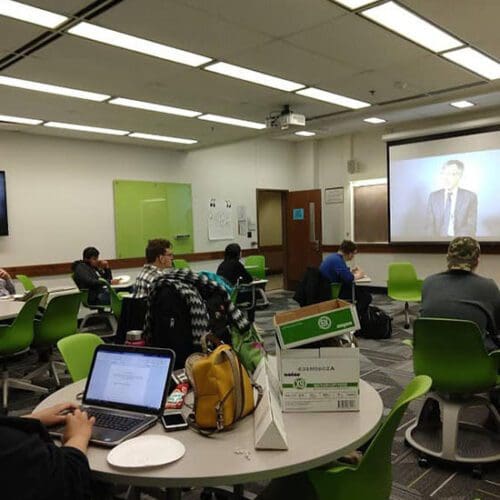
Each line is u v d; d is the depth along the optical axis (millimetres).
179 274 2533
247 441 1395
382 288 8586
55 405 1644
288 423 1520
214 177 8617
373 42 3654
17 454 1029
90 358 2256
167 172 7988
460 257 2691
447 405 2617
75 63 3852
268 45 3625
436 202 7605
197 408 1454
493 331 2588
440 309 2625
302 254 9516
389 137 7980
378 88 4969
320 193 9258
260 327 5922
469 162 7219
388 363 4484
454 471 2555
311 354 1593
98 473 1229
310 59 3984
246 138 7332
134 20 3100
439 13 3211
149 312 2453
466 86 5000
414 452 2762
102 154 7199
